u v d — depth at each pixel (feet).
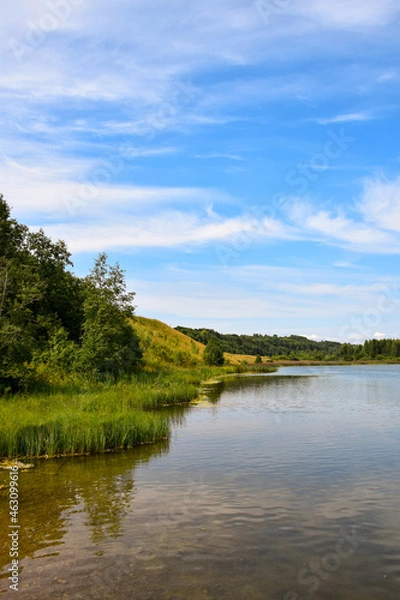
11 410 66.80
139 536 30.60
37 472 47.55
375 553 27.96
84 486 42.27
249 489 40.88
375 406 104.47
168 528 31.96
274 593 23.53
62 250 168.35
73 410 69.51
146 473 46.78
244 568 26.18
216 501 37.68
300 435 67.36
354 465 49.24
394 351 549.13
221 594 23.43
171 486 42.04
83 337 140.77
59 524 32.83
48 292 157.38
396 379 217.36
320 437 65.57
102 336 133.90
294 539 30.07
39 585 24.41
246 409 99.09
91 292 143.02
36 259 156.46
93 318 140.26
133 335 173.78
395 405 106.52
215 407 102.89
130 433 61.05
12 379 94.27
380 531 31.24
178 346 326.85
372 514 34.47
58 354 127.75
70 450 55.98
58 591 23.82
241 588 24.02
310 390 150.30
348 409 98.89
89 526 32.42
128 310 144.97
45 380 111.14
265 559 27.25
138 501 37.81
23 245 157.89
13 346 94.07
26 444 55.31
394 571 25.77
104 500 38.11
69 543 29.55
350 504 36.76
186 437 66.49
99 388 110.52
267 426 76.02
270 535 30.68
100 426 59.57
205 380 209.36
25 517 34.22
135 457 54.19
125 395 99.14
